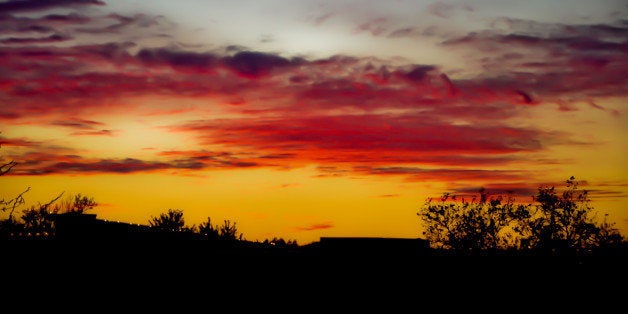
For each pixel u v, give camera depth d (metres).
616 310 17.50
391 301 18.81
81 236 20.39
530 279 19.33
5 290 16.92
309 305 18.50
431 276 19.66
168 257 20.09
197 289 18.72
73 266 18.67
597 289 18.56
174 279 19.02
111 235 20.77
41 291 17.30
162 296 18.16
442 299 18.80
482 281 19.38
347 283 19.45
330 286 19.33
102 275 18.59
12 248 18.97
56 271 18.28
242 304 18.27
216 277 19.38
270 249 21.83
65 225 20.61
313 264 20.22
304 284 19.39
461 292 19.00
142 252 20.16
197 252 20.75
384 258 20.22
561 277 19.27
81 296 17.44
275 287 19.22
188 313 17.41
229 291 18.81
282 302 18.58
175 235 21.92
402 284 19.41
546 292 18.69
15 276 17.64
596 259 19.89
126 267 19.20
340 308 18.45
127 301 17.62
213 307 17.92
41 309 16.44
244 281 19.36
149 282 18.67
